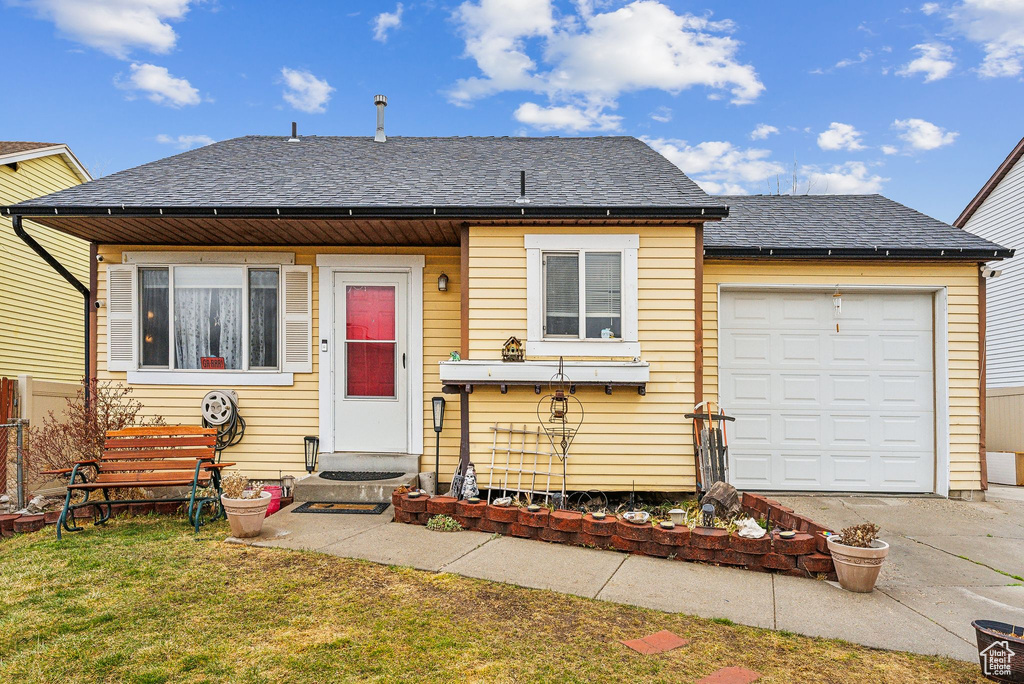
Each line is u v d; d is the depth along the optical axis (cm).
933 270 870
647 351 761
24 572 498
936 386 874
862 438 873
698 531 558
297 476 832
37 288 1388
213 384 837
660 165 936
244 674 349
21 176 1338
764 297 880
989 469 1084
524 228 763
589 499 759
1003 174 1462
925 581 536
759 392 874
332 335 841
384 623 416
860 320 881
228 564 521
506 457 761
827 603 474
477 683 344
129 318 840
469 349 761
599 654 381
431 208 724
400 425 833
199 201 737
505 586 486
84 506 626
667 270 763
